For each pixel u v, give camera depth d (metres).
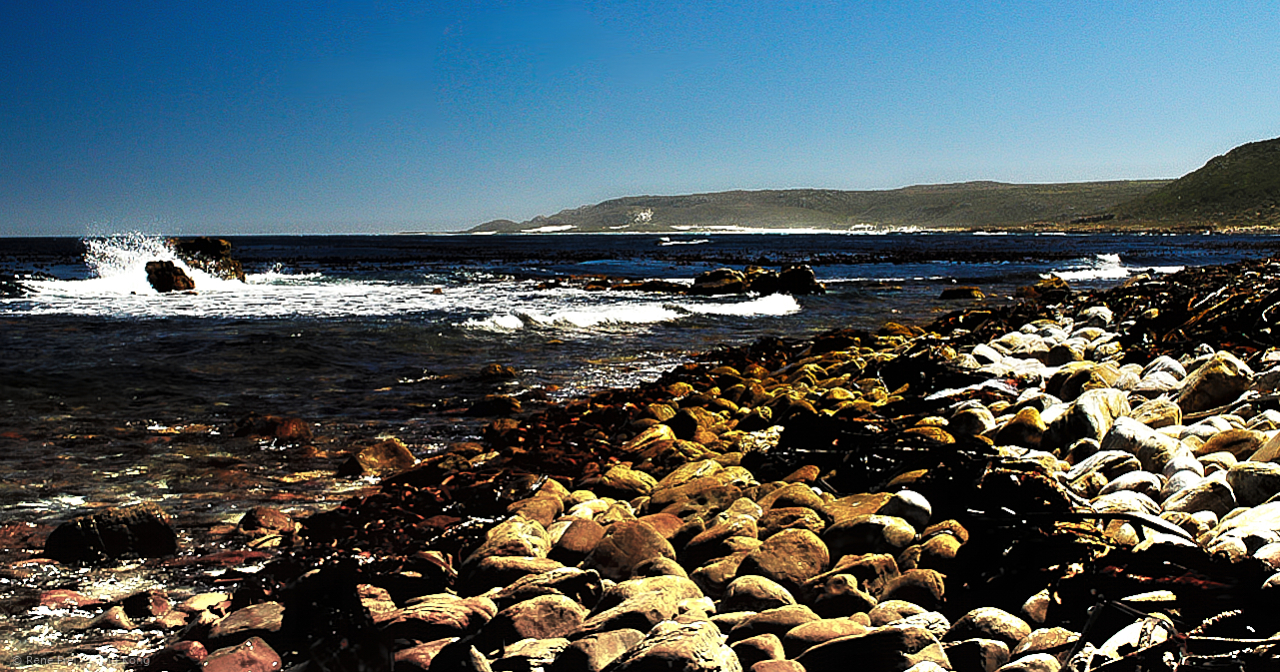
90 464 7.81
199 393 11.55
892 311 26.72
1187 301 16.31
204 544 5.68
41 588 4.84
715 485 5.97
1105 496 5.02
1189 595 3.49
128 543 5.37
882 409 8.87
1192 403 8.04
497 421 9.27
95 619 4.39
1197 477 5.27
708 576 4.42
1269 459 5.54
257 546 5.55
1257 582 3.41
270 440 8.95
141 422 9.70
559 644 3.58
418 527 5.69
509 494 6.33
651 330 20.58
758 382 11.74
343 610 3.59
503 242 150.12
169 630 4.28
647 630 3.69
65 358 13.74
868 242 127.12
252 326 18.77
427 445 8.97
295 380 12.84
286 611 3.73
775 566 4.37
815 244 114.62
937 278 41.69
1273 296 12.90
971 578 4.16
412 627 3.74
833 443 6.71
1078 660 3.17
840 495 6.04
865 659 3.33
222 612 4.43
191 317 20.75
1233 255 69.75
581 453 7.77
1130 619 3.44
